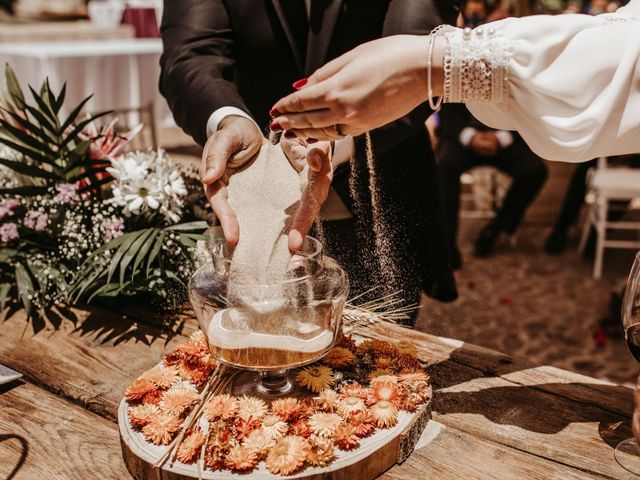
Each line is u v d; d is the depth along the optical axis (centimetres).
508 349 288
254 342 80
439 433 87
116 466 81
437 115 373
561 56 71
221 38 133
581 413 91
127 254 117
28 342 115
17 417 92
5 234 128
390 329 115
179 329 118
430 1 118
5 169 145
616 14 80
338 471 75
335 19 127
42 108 130
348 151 115
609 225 360
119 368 105
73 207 132
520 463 81
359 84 73
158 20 544
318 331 83
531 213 470
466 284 359
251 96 143
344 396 86
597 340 291
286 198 86
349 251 136
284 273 80
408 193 145
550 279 366
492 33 73
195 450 76
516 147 374
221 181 89
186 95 119
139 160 130
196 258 123
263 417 80
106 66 436
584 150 74
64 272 128
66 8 579
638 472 78
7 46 431
